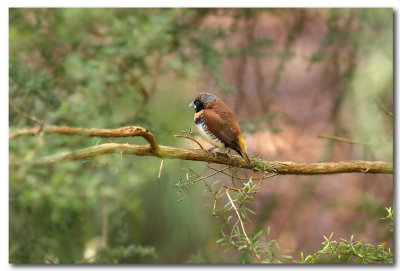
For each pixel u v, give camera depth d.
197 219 11.45
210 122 8.95
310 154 15.47
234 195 7.20
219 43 14.80
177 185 7.26
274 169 7.87
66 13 10.25
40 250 9.59
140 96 11.30
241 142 8.78
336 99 14.06
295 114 17.00
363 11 12.73
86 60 10.10
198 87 12.64
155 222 11.44
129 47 10.28
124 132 6.79
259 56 13.11
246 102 14.43
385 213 12.00
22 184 8.20
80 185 8.90
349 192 15.60
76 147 8.72
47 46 10.58
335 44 13.58
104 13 10.78
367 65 13.23
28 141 7.66
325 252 7.45
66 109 9.52
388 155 10.39
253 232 7.66
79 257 10.30
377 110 12.35
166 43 10.99
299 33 14.41
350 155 14.52
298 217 15.13
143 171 9.72
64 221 9.88
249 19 13.36
